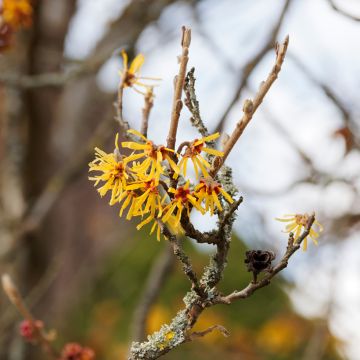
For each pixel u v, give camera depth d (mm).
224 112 5379
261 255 2162
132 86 2760
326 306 6312
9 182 6750
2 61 6535
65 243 8094
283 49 2082
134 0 6762
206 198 2086
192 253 8906
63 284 9102
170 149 2102
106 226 10148
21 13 4477
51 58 6828
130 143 2127
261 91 2123
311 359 6398
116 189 2145
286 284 8773
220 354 8703
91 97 7695
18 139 6797
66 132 7426
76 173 6090
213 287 2256
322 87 5496
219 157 2145
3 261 6512
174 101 2115
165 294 8906
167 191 2123
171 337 2283
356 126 5758
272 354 8727
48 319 7984
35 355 6383
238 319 8953
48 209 6184
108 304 9531
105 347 9086
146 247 10000
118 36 6684
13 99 6660
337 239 6055
